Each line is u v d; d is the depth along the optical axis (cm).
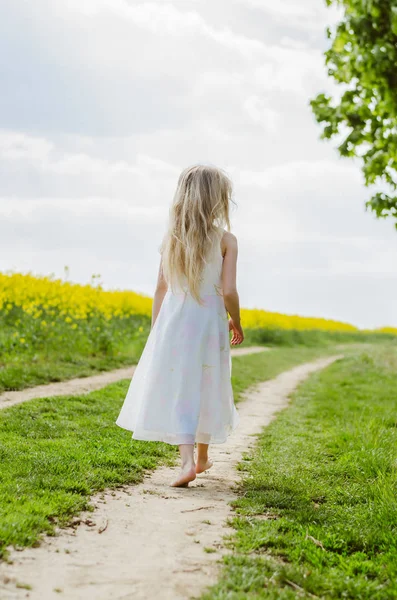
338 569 285
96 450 487
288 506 372
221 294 410
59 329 1329
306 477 457
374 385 1252
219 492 400
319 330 3991
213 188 407
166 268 407
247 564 272
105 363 1227
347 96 895
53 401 725
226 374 410
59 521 312
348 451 560
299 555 292
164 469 468
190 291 399
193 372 394
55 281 1783
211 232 402
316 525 342
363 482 451
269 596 243
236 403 938
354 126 895
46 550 275
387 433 641
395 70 816
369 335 4128
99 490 382
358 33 809
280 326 3281
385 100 849
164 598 238
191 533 313
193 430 391
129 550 285
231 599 234
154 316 422
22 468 402
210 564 273
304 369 1719
